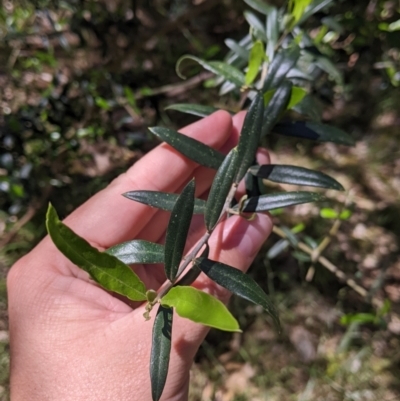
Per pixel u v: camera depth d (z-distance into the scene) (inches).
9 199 16.3
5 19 15.5
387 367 14.2
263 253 16.0
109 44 16.8
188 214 5.7
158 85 18.6
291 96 7.6
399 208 16.7
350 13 13.0
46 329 7.4
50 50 15.5
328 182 7.3
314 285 15.7
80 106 15.7
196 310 4.5
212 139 9.3
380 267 15.7
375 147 18.1
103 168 16.9
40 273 8.1
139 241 6.6
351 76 17.3
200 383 14.2
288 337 14.9
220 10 19.7
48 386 7.0
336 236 16.2
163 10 19.1
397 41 12.0
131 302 8.4
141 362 6.9
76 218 9.2
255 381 14.2
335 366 14.3
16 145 14.8
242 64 10.2
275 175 7.6
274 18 9.2
